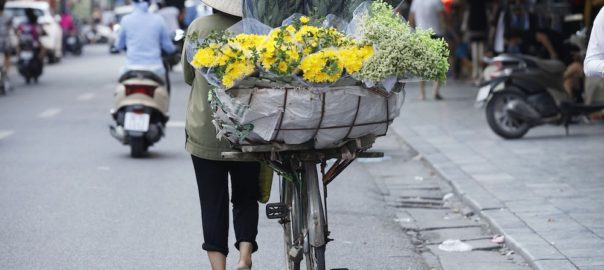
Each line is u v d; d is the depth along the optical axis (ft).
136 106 50.42
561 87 56.59
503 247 31.89
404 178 46.57
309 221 21.06
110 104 84.23
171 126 67.00
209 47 19.52
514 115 56.29
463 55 102.63
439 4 84.89
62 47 177.78
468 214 37.45
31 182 43.60
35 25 111.86
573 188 40.57
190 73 23.34
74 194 40.75
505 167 46.88
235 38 19.70
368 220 36.68
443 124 66.18
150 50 52.08
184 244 31.99
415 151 54.80
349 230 34.83
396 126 65.57
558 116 56.70
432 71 19.74
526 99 56.29
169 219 35.83
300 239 22.36
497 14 87.56
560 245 30.30
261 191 24.71
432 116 71.20
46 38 149.07
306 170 21.44
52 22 153.17
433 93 84.64
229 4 22.15
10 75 124.77
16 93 96.73
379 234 34.24
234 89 19.49
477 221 36.29
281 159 21.24
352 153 20.89
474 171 45.98
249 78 19.47
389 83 19.69
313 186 21.27
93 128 65.57
